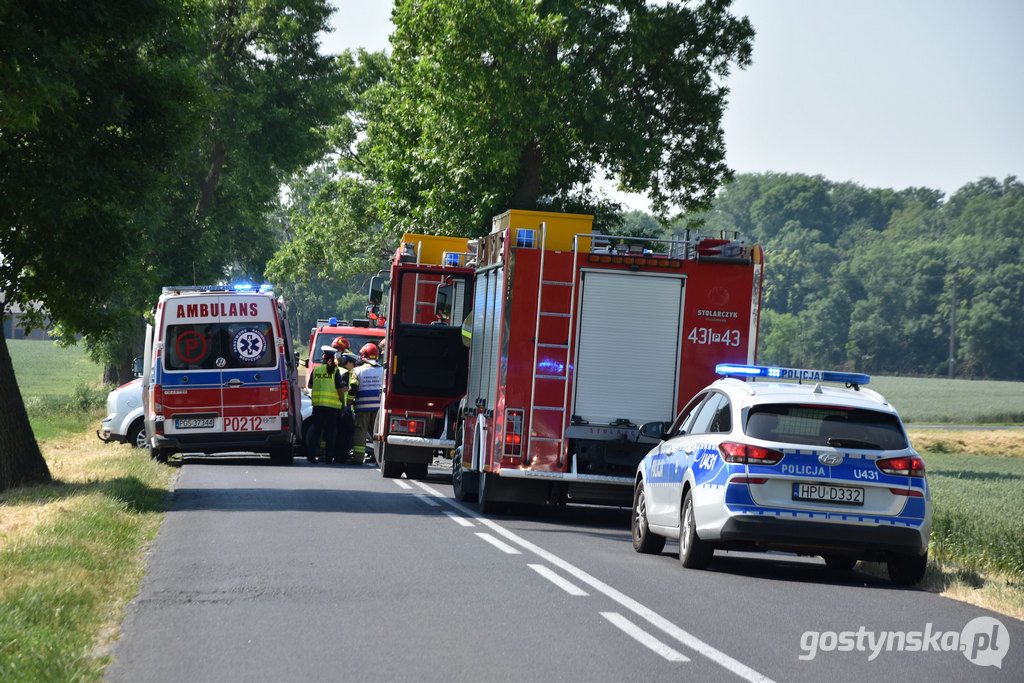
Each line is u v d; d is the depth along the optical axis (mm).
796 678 22953
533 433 50312
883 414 36531
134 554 37875
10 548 34656
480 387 55531
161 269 168250
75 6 52781
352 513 50562
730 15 119562
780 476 35344
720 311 50812
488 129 107188
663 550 44000
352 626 27000
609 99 108750
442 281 68438
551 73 106062
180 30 59812
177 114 59656
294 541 41312
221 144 174000
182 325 73625
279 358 74500
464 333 65812
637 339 50719
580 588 32781
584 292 50594
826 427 36000
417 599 30500
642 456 50531
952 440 164625
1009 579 38375
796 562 43781
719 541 36250
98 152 58156
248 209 185125
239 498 56062
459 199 113438
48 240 56812
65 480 61375
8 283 57844
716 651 25109
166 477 66562
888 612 30984
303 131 173250
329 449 84625
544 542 43562
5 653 22516
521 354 50406
